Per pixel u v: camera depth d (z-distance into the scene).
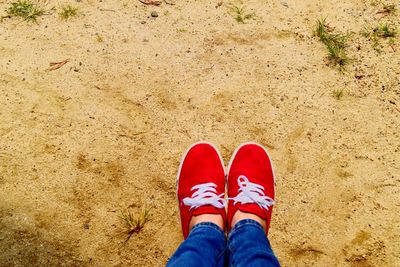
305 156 1.09
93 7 1.31
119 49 1.23
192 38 1.26
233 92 1.17
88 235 0.99
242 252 0.87
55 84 1.16
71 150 1.08
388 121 1.14
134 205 1.03
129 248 0.98
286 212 1.03
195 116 1.14
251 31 1.28
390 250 0.99
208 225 0.94
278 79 1.20
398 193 1.05
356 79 1.20
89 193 1.03
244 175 1.04
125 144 1.09
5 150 1.07
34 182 1.04
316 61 1.23
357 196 1.04
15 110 1.12
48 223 0.99
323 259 0.98
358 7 1.33
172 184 1.06
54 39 1.24
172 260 0.86
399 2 1.33
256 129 1.13
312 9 1.32
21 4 1.29
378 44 1.26
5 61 1.19
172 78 1.19
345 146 1.11
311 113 1.15
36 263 0.95
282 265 0.98
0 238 0.97
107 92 1.16
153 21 1.29
